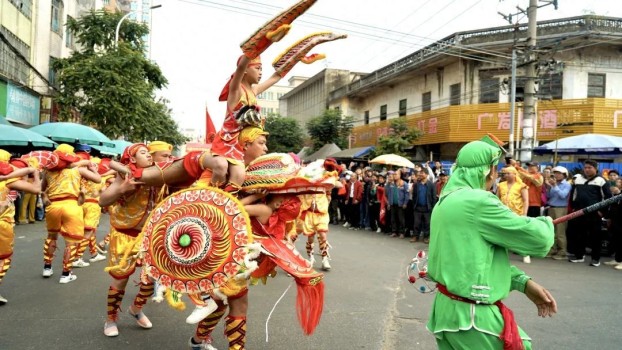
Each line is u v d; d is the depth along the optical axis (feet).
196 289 11.24
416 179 42.04
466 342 8.76
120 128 59.77
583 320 18.02
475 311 8.71
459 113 71.15
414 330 16.78
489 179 9.97
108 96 58.34
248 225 11.27
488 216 8.70
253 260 11.62
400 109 91.40
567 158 62.64
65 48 78.95
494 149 9.67
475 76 71.82
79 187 22.70
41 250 30.53
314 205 25.48
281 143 118.62
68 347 14.51
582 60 66.80
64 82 59.93
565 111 64.75
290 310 18.99
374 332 16.44
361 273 26.55
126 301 19.77
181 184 13.51
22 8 61.93
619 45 66.49
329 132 101.30
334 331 16.48
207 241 11.20
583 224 30.58
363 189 50.11
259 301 20.24
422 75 83.92
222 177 11.86
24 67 61.36
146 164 14.16
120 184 14.15
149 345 14.88
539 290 9.49
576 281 25.05
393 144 75.36
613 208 29.96
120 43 62.75
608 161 60.34
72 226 22.12
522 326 17.25
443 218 9.16
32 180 20.33
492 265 8.99
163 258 11.48
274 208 12.73
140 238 13.10
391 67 90.07
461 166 9.71
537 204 33.53
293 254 12.46
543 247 8.59
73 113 66.13
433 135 75.92
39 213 45.70
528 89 50.42
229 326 12.10
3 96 53.47
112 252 15.31
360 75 124.77
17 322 16.67
